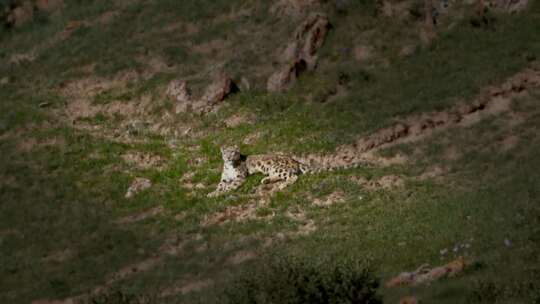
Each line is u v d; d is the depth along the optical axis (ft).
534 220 247.91
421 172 311.06
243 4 458.50
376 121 348.79
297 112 371.76
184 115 386.93
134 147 367.86
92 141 377.71
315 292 193.06
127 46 454.40
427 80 372.17
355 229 275.18
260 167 320.70
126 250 295.89
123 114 403.13
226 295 221.66
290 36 420.77
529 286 203.41
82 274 286.25
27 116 404.36
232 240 286.05
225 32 442.09
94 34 477.36
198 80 409.28
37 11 531.09
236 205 307.78
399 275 228.84
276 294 193.67
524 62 364.58
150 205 322.55
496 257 229.04
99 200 333.62
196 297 246.06
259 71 406.82
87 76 438.81
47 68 457.27
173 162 351.25
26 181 353.10
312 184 310.24
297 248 268.21
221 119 378.53
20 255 307.58
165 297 253.44
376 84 379.76
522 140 318.24
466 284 212.02
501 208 264.11
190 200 318.45
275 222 290.76
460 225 258.78
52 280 285.43
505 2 405.59
